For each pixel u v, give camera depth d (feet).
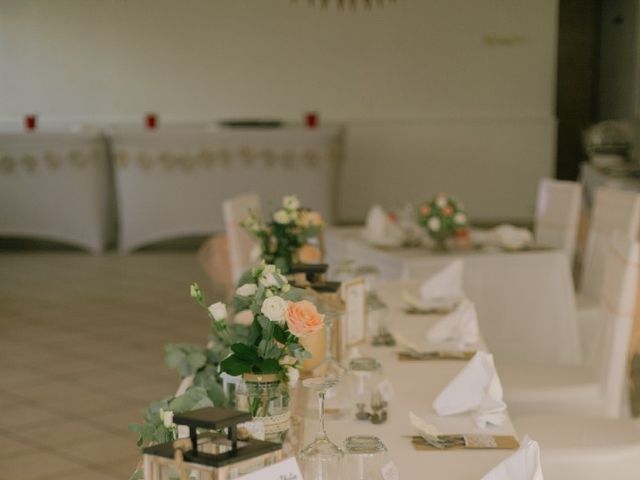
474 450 7.41
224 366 6.44
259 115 36.40
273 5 35.91
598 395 11.78
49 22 35.32
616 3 38.93
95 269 29.78
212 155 32.04
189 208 32.37
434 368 9.87
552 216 19.53
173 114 36.11
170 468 5.41
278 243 11.62
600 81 40.83
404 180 37.17
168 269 29.58
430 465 7.09
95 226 32.55
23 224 32.50
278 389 6.54
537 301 16.75
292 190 32.37
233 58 36.04
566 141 41.70
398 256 16.78
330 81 36.47
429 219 17.19
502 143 37.09
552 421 10.36
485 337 16.65
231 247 17.01
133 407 16.20
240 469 5.23
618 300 11.61
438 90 36.81
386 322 11.29
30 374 18.26
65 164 32.04
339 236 19.45
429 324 11.89
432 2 36.35
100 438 14.67
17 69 35.50
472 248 17.47
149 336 21.15
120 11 35.47
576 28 40.83
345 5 36.14
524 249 17.16
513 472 6.00
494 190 37.35
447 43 36.60
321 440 6.43
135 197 32.27
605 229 17.15
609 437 9.79
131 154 31.96
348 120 36.70
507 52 36.73
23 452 14.11
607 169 32.91
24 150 31.89
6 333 21.56
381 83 36.60
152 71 35.81
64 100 35.78
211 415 5.26
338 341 9.57
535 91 36.94
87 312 23.62
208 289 26.35
